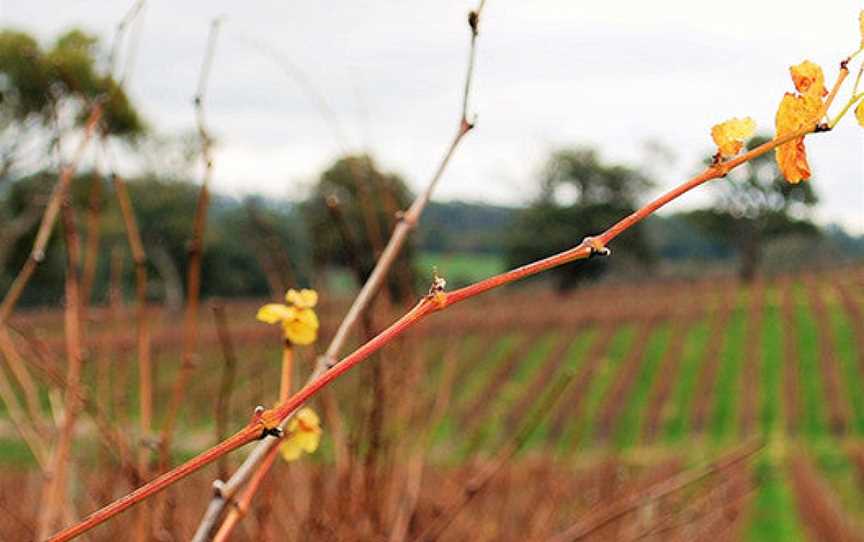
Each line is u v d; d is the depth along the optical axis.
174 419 1.91
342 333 1.54
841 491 33.75
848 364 55.84
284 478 2.34
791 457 39.41
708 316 68.88
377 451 2.11
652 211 0.98
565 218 82.94
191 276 1.83
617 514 2.54
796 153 0.95
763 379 54.31
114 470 2.18
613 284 89.38
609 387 51.47
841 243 103.25
